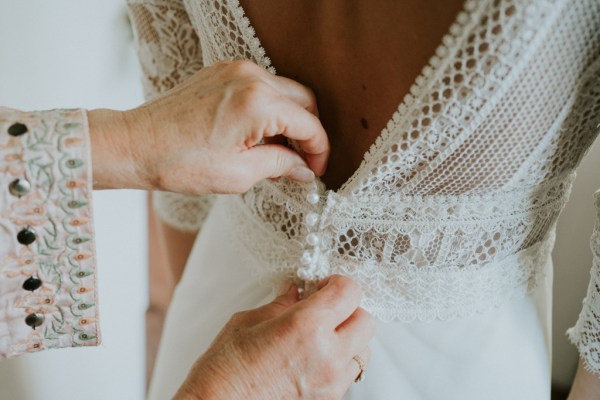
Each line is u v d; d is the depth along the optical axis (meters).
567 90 0.52
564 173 0.62
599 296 0.63
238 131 0.57
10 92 1.23
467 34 0.49
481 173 0.58
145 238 1.88
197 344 0.89
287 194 0.70
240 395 0.62
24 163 0.56
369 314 0.69
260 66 0.65
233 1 0.62
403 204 0.62
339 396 0.66
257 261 0.79
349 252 0.69
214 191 0.61
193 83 0.61
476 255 0.65
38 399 1.40
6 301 0.62
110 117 0.59
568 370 1.21
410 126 0.55
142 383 1.94
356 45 0.56
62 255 0.61
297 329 0.62
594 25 0.48
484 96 0.51
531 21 0.47
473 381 0.68
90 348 1.58
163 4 0.82
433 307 0.69
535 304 0.75
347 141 0.64
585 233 1.04
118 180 0.60
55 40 1.30
